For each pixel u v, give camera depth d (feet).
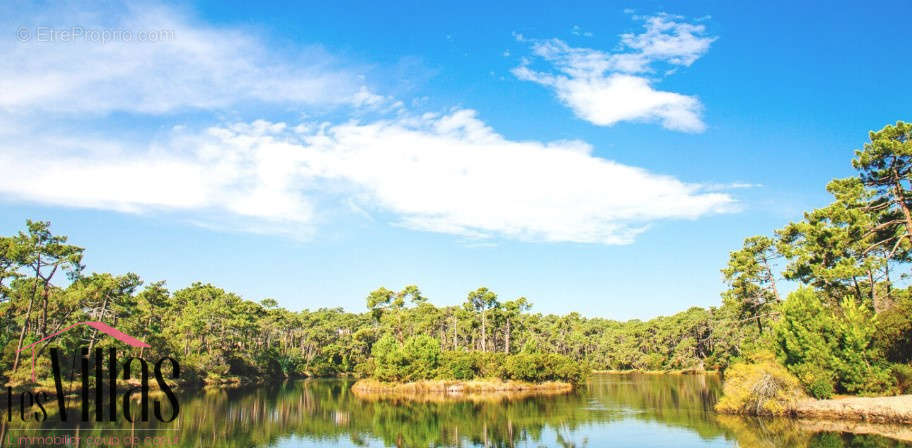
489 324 340.18
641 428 102.01
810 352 112.27
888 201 141.08
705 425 102.78
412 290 307.99
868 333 112.16
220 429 106.32
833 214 139.23
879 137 136.46
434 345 226.79
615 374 367.04
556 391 201.77
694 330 388.16
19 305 175.22
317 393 206.90
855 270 131.23
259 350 341.82
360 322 469.57
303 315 463.42
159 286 277.64
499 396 182.80
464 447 88.38
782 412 109.70
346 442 94.17
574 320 503.20
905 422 92.48
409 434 101.76
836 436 83.87
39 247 174.50
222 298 330.54
